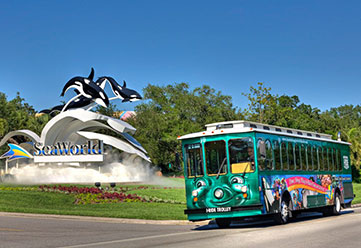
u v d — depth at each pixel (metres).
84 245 12.30
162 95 101.00
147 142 66.81
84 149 48.41
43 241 13.32
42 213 22.84
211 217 16.33
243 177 16.08
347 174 25.09
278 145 17.73
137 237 14.25
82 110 48.41
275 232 13.94
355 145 58.81
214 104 81.12
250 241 11.84
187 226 18.89
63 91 49.19
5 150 62.44
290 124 79.38
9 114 68.19
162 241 12.80
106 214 22.36
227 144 16.44
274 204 16.67
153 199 29.83
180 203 28.91
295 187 18.56
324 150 22.27
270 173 16.73
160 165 70.06
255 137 16.19
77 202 28.28
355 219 18.38
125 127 48.62
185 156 17.12
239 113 72.31
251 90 70.75
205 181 16.58
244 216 16.98
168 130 70.69
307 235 12.85
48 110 54.09
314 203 20.22
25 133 51.03
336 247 10.43
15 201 26.70
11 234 15.10
